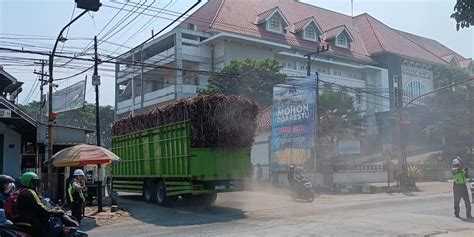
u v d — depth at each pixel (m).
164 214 15.40
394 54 59.22
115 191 21.14
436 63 62.88
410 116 45.59
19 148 21.97
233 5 52.47
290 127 25.31
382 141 46.38
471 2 5.88
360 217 13.73
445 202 18.56
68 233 7.10
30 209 6.86
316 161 25.53
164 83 49.16
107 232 12.05
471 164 38.62
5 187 7.38
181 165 16.56
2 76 23.38
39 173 20.19
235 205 17.86
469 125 40.97
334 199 20.48
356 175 27.23
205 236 10.85
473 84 44.78
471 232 10.99
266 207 17.03
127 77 50.03
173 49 44.41
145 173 19.33
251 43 46.53
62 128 22.03
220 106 16.30
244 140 16.92
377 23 66.69
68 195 12.96
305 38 53.66
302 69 52.62
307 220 13.18
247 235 10.77
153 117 18.73
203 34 46.09
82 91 30.75
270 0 58.19
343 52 56.16
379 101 57.28
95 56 20.86
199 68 45.38
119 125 22.09
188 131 16.14
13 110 19.77
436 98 44.41
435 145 45.06
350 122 31.45
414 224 12.31
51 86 16.94
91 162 14.45
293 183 19.44
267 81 36.44
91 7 10.55
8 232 6.44
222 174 16.42
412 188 26.02
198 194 17.36
